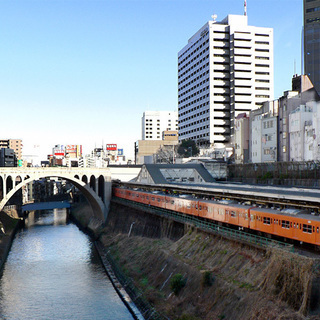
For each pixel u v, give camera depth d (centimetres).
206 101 17125
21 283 5903
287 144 8788
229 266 4266
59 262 7100
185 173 10075
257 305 3397
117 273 6091
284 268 3403
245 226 4625
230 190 5619
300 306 3152
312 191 4950
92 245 8588
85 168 10281
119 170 11975
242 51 16425
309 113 8294
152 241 6631
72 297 5291
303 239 3741
